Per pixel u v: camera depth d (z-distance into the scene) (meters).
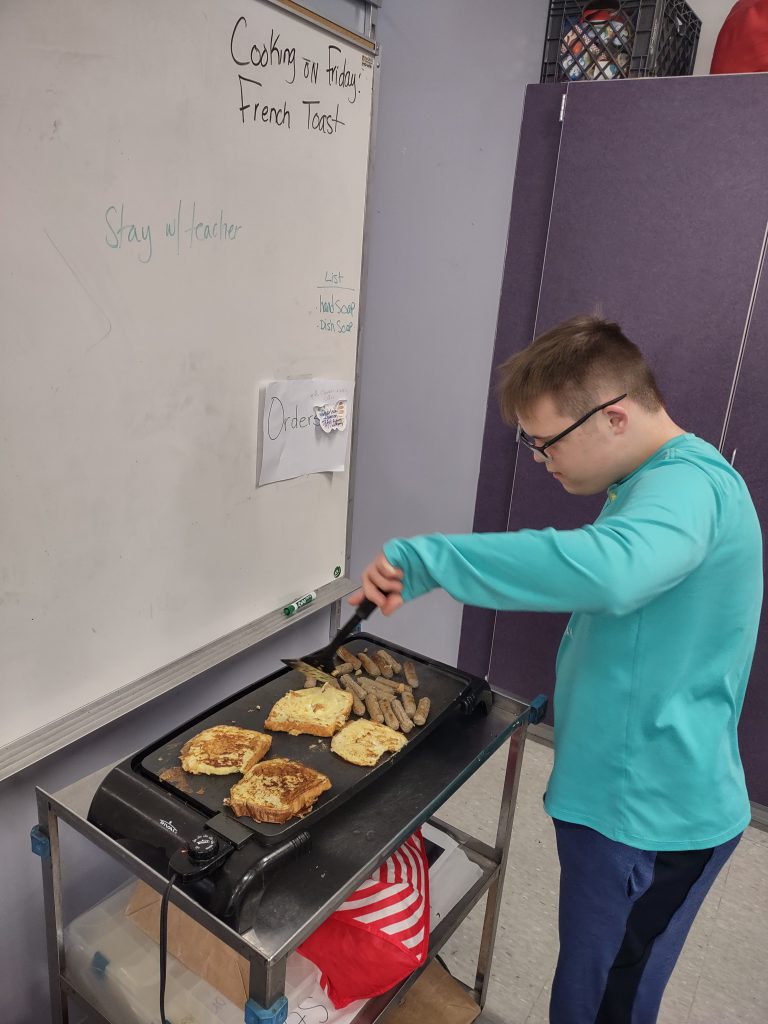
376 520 2.52
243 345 1.34
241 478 1.42
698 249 2.00
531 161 2.22
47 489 1.07
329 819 1.04
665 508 0.87
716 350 2.04
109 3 0.99
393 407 2.39
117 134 1.04
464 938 1.77
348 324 1.61
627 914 1.12
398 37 1.91
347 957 1.12
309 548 1.67
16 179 0.94
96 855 1.43
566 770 1.12
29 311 0.99
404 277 2.24
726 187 1.92
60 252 1.01
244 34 1.19
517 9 2.15
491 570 0.85
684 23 2.11
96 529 1.16
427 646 2.69
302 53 1.31
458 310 2.36
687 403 2.12
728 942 1.81
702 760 1.05
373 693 1.23
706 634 1.02
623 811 1.07
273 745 1.12
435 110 2.08
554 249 2.19
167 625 1.34
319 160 1.41
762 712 2.17
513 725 1.28
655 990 1.19
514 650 2.57
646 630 1.02
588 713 1.08
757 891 1.98
